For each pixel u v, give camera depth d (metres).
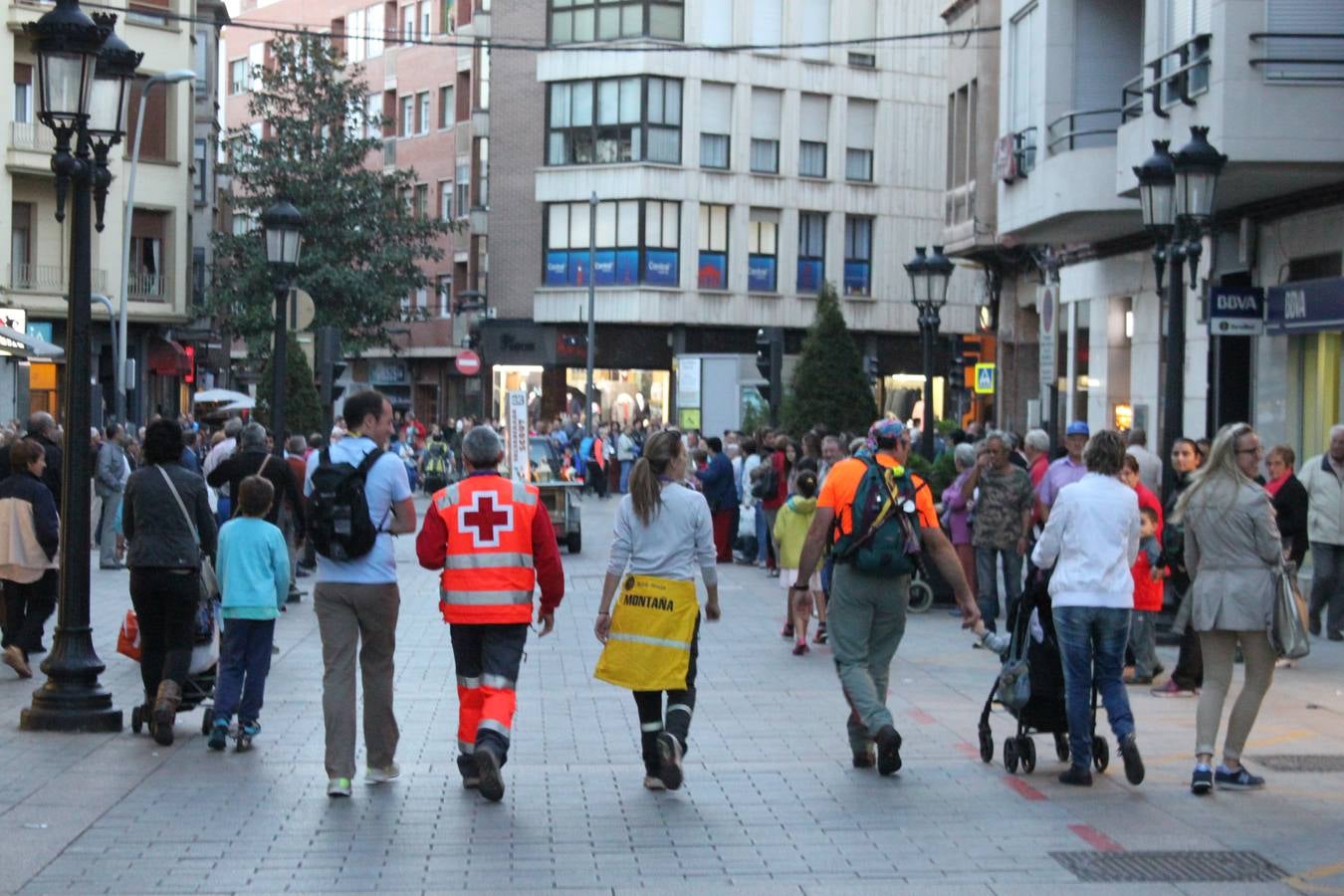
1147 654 16.69
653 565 11.48
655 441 11.57
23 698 15.35
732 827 10.45
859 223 73.12
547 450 36.53
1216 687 11.66
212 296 60.19
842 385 40.69
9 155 52.00
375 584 11.34
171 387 65.19
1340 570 20.27
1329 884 9.08
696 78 68.69
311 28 91.31
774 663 18.80
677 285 68.56
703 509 11.59
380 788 11.59
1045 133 30.19
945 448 31.83
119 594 25.08
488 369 71.38
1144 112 25.23
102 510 29.11
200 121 71.62
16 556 16.31
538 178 69.62
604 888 8.97
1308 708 15.25
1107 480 11.80
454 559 11.24
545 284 70.06
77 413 14.03
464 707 11.52
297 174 60.19
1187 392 29.27
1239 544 11.48
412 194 83.31
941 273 31.12
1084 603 11.59
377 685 11.61
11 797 11.11
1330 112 22.17
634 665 11.37
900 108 73.50
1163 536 17.39
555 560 11.38
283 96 62.53
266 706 15.23
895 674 17.66
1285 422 26.02
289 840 10.01
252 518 13.06
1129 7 30.09
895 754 11.88
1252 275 26.70
